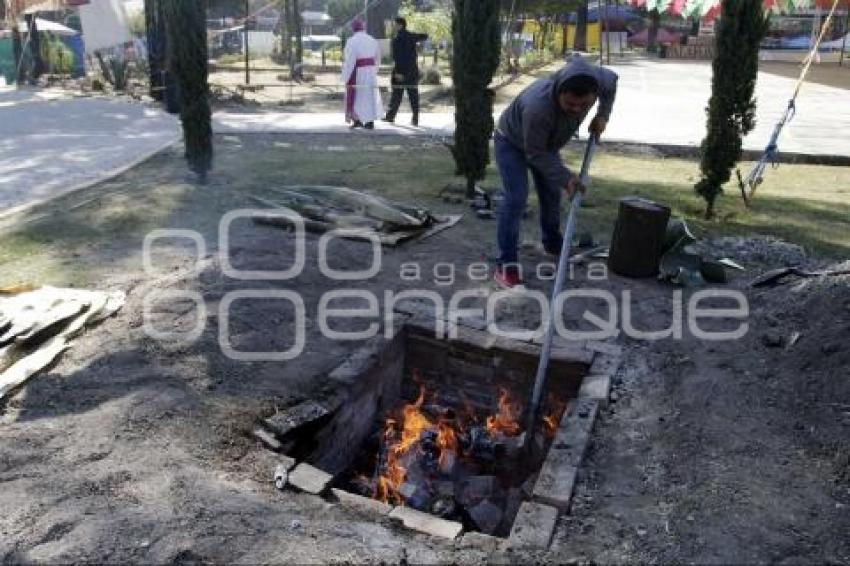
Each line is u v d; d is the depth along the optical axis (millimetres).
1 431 3463
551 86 4602
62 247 6102
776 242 6465
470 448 4379
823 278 4836
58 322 4465
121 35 19125
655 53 46844
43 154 10070
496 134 5438
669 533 2943
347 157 10375
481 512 3793
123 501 2992
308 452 3629
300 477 3238
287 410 3732
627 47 51344
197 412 3668
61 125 12891
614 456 3467
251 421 3637
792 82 24875
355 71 12969
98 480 3111
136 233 6488
